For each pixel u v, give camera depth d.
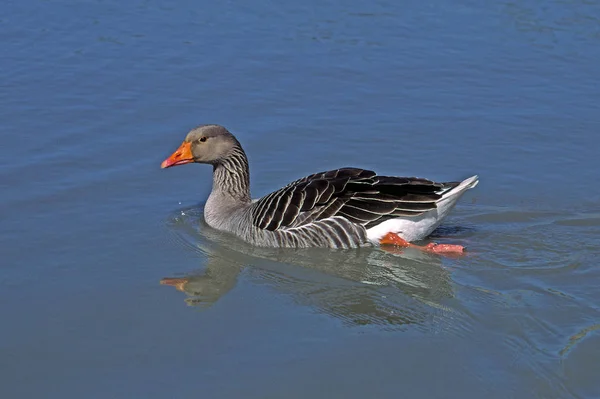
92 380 10.64
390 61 22.02
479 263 13.58
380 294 12.77
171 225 15.18
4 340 11.48
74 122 18.55
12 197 15.62
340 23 24.20
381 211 14.09
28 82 20.23
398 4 25.48
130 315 12.16
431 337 11.45
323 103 19.89
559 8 25.16
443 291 12.69
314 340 11.45
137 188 16.31
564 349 11.02
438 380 10.55
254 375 10.72
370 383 10.52
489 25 24.05
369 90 20.53
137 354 11.19
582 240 14.35
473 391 10.31
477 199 16.05
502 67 21.70
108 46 22.36
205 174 17.27
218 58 21.94
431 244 14.11
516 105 19.84
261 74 21.17
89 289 12.88
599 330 11.41
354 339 11.46
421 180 14.19
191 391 10.41
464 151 17.91
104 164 17.03
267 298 12.69
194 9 24.97
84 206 15.52
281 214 14.31
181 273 13.50
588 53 22.36
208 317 12.11
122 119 18.78
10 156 17.06
